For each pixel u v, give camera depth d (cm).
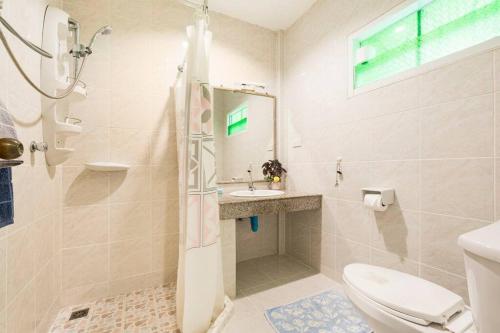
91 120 166
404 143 139
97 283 167
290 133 241
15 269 95
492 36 109
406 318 85
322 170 201
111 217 172
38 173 120
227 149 223
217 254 134
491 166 105
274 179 232
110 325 138
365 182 163
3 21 69
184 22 197
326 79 195
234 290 169
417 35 139
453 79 118
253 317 146
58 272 151
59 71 133
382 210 142
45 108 127
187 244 118
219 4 207
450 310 84
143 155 182
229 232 169
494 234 70
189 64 124
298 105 229
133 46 179
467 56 112
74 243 161
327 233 197
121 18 176
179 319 130
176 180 192
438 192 124
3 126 71
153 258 185
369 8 158
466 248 68
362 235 166
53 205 142
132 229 178
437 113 124
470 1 117
